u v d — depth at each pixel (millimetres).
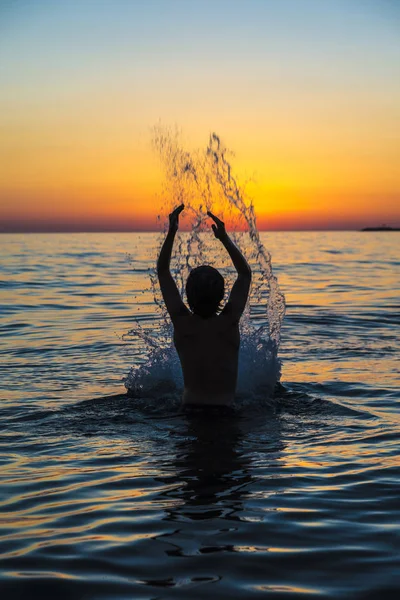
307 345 6863
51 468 3109
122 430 3703
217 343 4172
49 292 13539
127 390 4648
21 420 3920
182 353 4230
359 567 2139
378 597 1955
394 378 5145
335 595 1967
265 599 1950
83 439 3551
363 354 6297
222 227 4180
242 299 4191
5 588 2023
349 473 3018
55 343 7059
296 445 3434
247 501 2691
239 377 4695
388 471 3043
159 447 3396
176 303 4230
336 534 2385
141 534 2395
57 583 2053
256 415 3996
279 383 4863
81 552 2260
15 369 5582
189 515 2559
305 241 69125
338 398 4492
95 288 14477
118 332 7910
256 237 5762
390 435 3619
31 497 2764
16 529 2455
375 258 29953
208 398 4199
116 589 2016
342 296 12516
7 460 3230
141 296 12711
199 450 3350
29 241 69812
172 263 12422
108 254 33844
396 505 2646
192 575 2098
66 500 2723
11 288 14445
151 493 2783
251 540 2338
